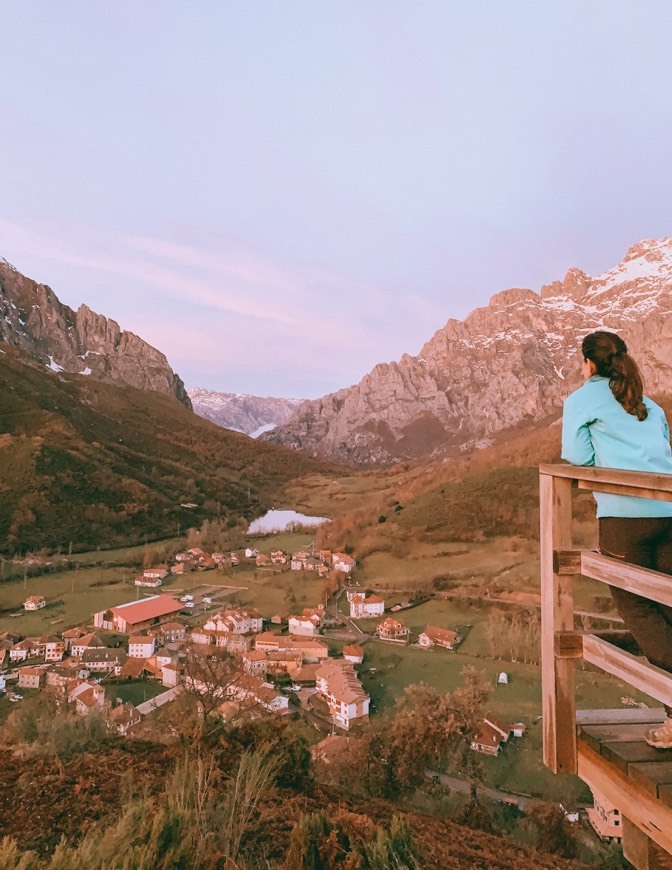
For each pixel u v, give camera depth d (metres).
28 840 6.61
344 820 6.02
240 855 5.93
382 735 22.62
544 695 2.72
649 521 2.39
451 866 7.83
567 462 2.83
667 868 2.40
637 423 2.56
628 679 2.25
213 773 7.50
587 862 13.01
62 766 8.74
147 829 4.64
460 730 25.59
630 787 2.27
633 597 2.35
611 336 2.74
